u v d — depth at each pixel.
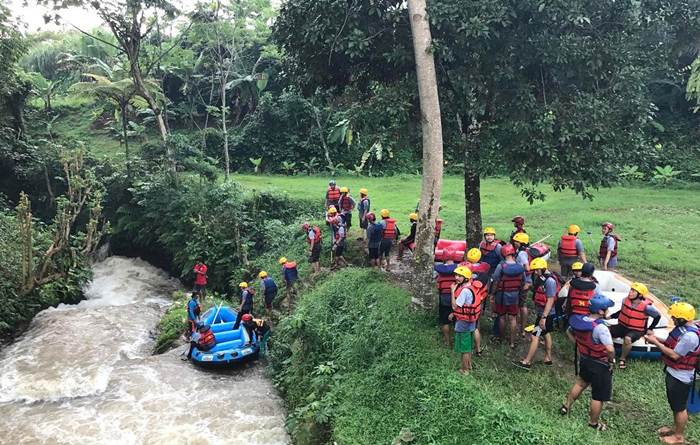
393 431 7.04
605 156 10.02
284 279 13.51
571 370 7.94
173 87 35.94
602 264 11.30
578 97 10.08
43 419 9.11
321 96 12.49
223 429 8.77
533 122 9.88
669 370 6.11
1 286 13.95
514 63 10.00
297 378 9.85
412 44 10.19
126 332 13.56
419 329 8.80
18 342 12.83
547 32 9.81
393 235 12.50
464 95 10.15
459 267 7.45
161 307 16.16
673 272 12.03
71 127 36.69
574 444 5.86
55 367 11.22
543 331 7.73
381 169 29.45
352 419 7.58
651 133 28.17
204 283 15.43
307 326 10.41
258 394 10.04
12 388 10.30
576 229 10.14
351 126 10.80
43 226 19.95
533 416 6.47
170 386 10.27
